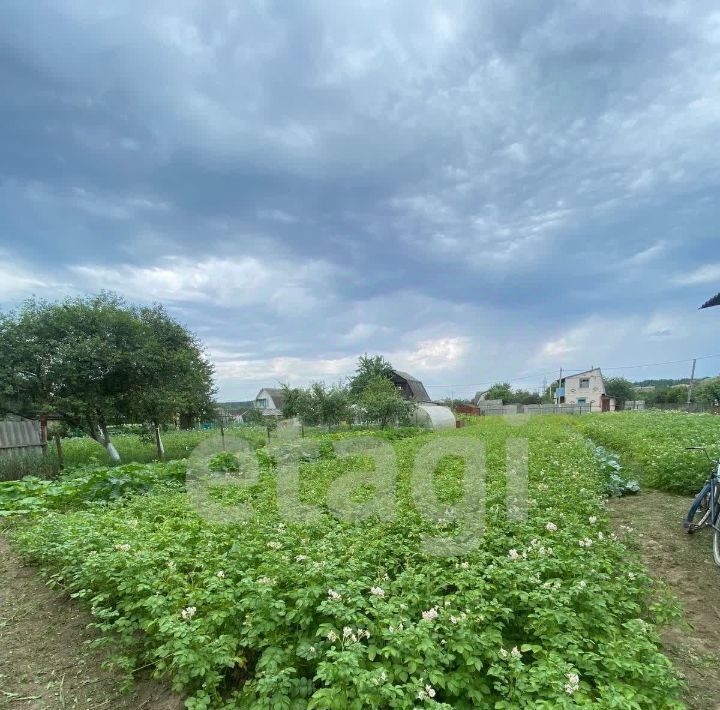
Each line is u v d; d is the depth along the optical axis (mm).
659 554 6078
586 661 3014
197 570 4766
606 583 4094
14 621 4617
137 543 5172
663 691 2875
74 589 5027
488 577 4043
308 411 24172
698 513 7090
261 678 3137
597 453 13391
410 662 2941
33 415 15680
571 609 3600
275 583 3979
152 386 17266
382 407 24844
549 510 6227
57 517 6930
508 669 3018
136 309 21203
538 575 4051
